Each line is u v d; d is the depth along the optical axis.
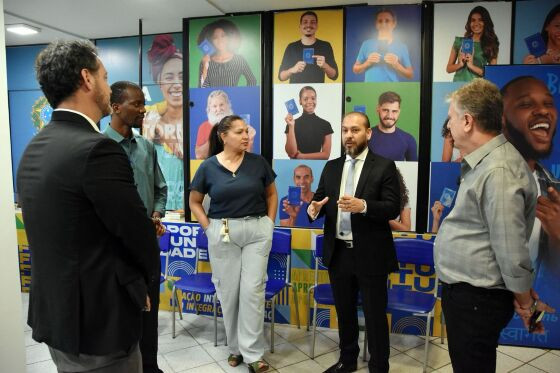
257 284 2.31
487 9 2.61
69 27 3.14
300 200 2.95
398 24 2.72
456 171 2.71
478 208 1.31
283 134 2.93
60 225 1.06
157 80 3.30
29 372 2.37
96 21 3.01
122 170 1.12
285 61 2.88
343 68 2.80
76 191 1.05
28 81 3.63
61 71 1.11
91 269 1.10
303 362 2.49
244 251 2.35
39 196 1.07
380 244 2.10
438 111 2.71
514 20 2.59
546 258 2.59
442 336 2.76
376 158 2.17
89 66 1.14
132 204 1.13
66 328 1.09
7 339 1.88
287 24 2.85
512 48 2.61
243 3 2.73
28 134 3.70
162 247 3.11
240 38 2.93
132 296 1.17
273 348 2.67
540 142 2.57
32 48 3.60
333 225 2.22
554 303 2.60
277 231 2.89
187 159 3.12
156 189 2.29
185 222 3.20
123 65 3.37
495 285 1.31
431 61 2.70
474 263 1.33
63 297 1.09
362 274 2.10
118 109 1.95
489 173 1.27
